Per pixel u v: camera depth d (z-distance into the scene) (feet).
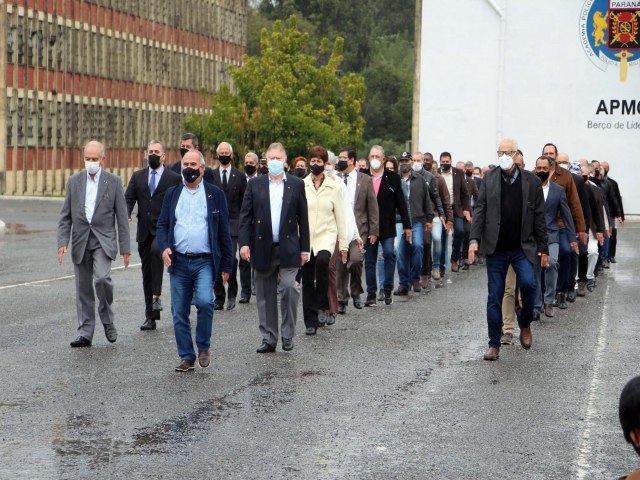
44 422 33.09
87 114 270.05
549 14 147.95
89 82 270.87
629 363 45.27
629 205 150.00
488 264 46.47
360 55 443.73
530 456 30.14
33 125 243.60
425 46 150.51
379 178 65.00
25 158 240.32
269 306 46.50
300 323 56.03
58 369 41.63
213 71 360.69
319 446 30.78
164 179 52.54
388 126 440.86
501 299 45.93
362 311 61.87
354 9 444.14
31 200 219.82
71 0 259.39
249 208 46.65
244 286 63.77
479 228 46.34
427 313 61.05
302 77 271.90
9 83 231.91
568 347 49.47
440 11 149.69
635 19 146.92
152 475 27.61
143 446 30.42
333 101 274.77
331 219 52.95
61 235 47.55
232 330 52.80
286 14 436.76
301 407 35.68
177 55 328.90
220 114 238.07
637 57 147.13
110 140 284.00
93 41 272.31
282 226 46.34
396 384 39.83
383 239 65.00
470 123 149.89
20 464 28.48
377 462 29.22
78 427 32.53
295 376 41.01
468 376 41.75
